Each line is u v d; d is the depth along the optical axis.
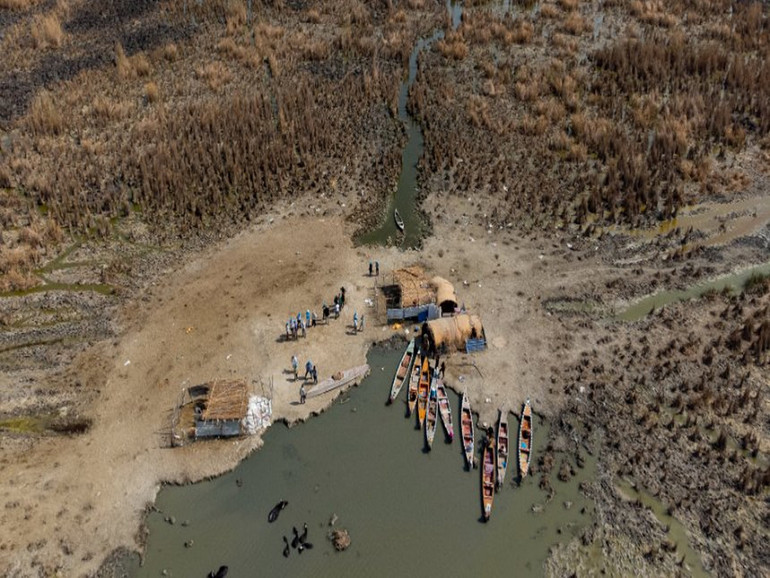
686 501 32.75
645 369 39.91
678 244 50.47
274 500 33.16
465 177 56.84
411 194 55.69
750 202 54.75
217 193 53.66
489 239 50.62
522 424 36.59
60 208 51.47
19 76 69.12
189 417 36.75
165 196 53.50
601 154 59.47
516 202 54.31
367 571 30.31
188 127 61.00
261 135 60.38
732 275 47.62
